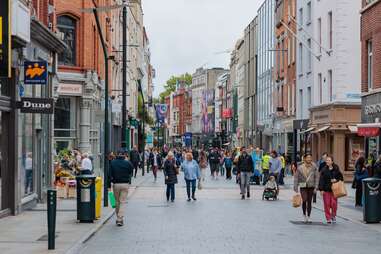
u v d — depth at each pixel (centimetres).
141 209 2591
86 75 4047
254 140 9156
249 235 1798
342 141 4612
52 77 2844
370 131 3031
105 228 1958
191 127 18688
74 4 3975
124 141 3594
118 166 2038
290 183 4484
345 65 4628
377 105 3169
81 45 4034
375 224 2112
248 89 9906
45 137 2834
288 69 6431
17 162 2219
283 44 6712
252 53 9481
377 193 2131
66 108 4028
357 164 2747
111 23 5347
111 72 5391
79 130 4053
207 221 2150
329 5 4834
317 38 5169
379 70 3166
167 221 2152
